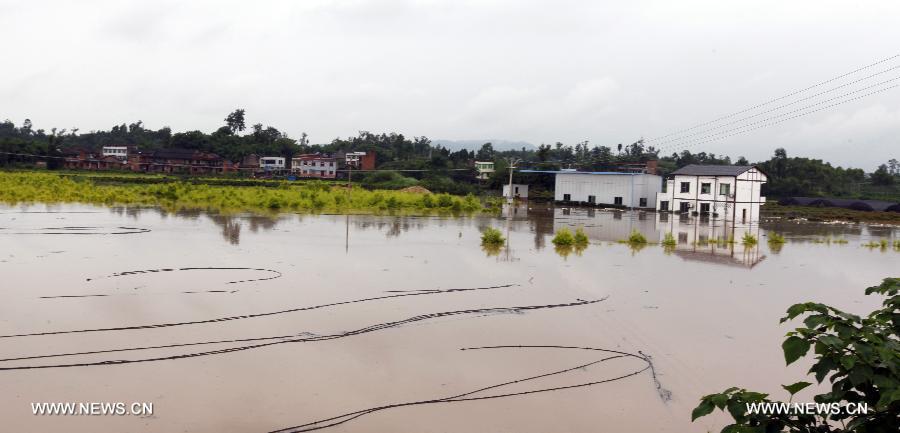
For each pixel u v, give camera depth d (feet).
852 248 105.60
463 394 33.32
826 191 272.10
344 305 51.21
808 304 14.25
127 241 85.25
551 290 60.13
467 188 263.70
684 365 38.96
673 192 189.47
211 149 341.00
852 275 75.82
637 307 53.98
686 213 185.57
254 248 82.02
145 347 38.91
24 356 36.60
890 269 81.46
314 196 173.68
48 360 36.09
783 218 185.16
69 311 46.60
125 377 33.88
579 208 208.74
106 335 41.06
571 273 70.23
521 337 43.93
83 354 37.29
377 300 53.42
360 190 213.87
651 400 33.42
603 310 52.49
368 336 42.88
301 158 325.83
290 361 37.27
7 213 119.85
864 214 190.29
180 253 75.87
